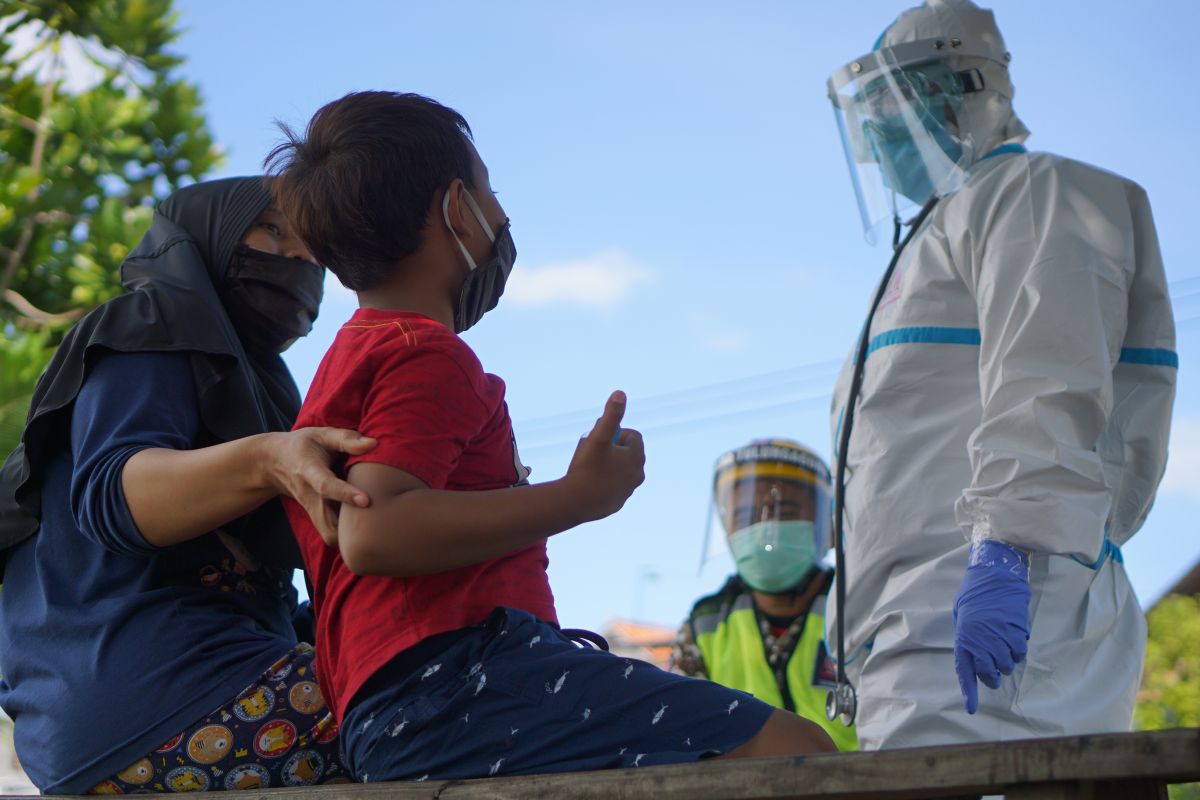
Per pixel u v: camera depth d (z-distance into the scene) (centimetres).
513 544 150
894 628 217
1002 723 207
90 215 704
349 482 149
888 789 123
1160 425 219
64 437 197
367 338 161
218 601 193
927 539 217
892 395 225
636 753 150
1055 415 197
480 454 162
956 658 187
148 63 738
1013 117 241
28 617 193
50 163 709
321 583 167
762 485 350
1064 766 115
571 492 152
